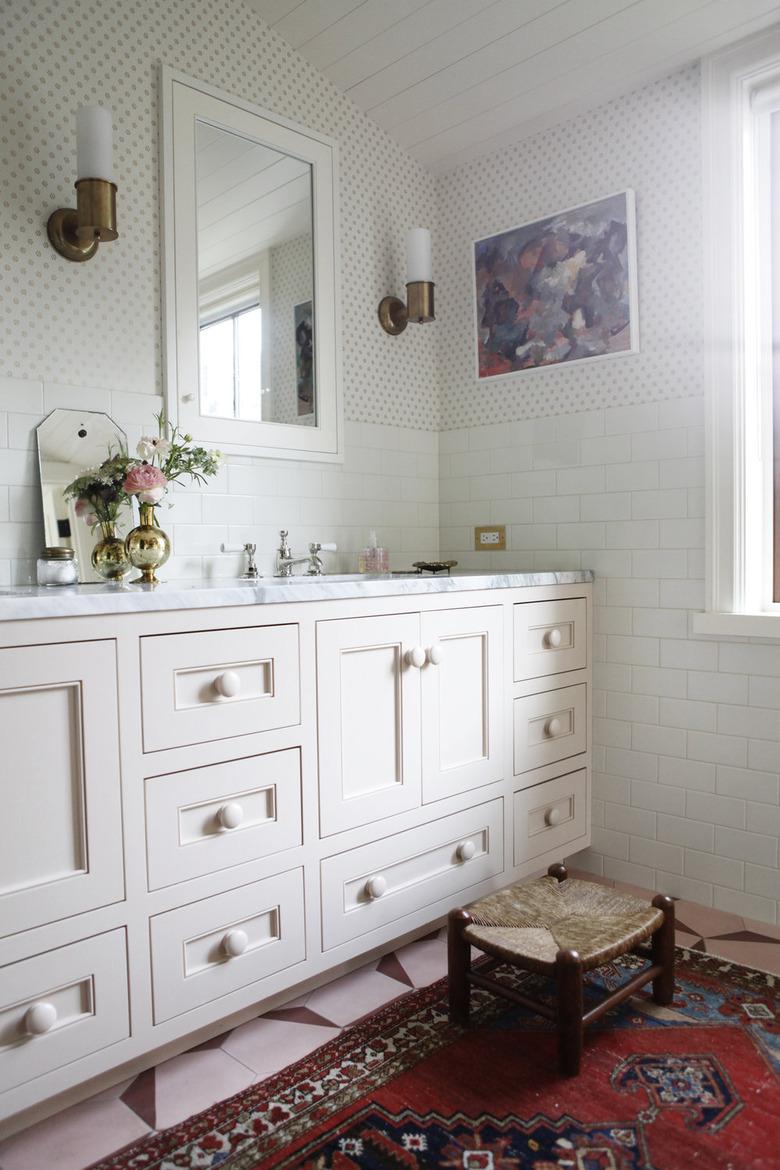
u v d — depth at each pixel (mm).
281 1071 1672
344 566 2809
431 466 3113
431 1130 1495
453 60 2572
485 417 2992
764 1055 1707
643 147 2537
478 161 2967
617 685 2646
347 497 2816
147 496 1904
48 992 1426
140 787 1535
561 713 2549
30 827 1401
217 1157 1438
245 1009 1848
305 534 2682
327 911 1877
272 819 1763
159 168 2271
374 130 2875
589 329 2678
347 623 1896
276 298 2561
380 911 1997
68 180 2084
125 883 1519
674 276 2488
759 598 2418
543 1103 1564
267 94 2520
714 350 2385
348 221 2795
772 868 2342
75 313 2107
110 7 2164
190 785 1611
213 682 1646
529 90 2633
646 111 2523
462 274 3045
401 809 2039
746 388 2367
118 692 1496
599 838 2709
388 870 2018
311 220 2664
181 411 2305
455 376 3082
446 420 3111
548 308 2783
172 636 1572
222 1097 1597
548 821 2496
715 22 2266
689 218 2449
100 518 1943
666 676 2535
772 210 2387
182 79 2301
